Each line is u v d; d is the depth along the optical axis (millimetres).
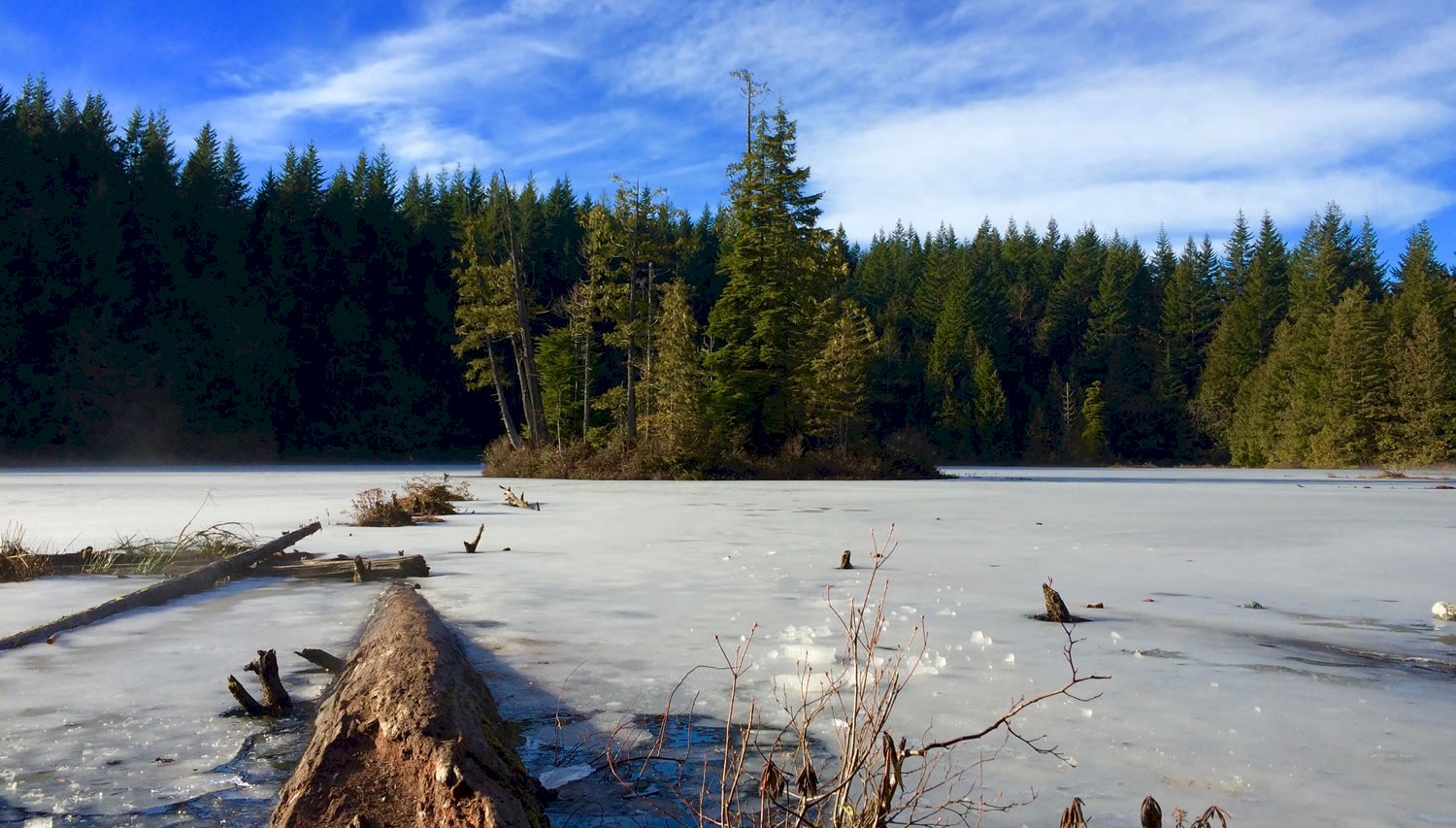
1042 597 8594
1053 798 3592
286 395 70000
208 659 5938
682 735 4375
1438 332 65312
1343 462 67125
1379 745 4309
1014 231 118938
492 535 14188
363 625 7004
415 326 77312
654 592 8656
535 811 3275
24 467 53312
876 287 108375
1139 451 88188
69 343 60938
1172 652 6328
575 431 60750
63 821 3357
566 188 89250
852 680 5363
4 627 7047
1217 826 3305
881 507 21141
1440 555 12188
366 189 85750
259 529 14711
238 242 73188
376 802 3174
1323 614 7898
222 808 3486
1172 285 96062
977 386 89000
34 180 62875
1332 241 87188
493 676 5492
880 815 2758
